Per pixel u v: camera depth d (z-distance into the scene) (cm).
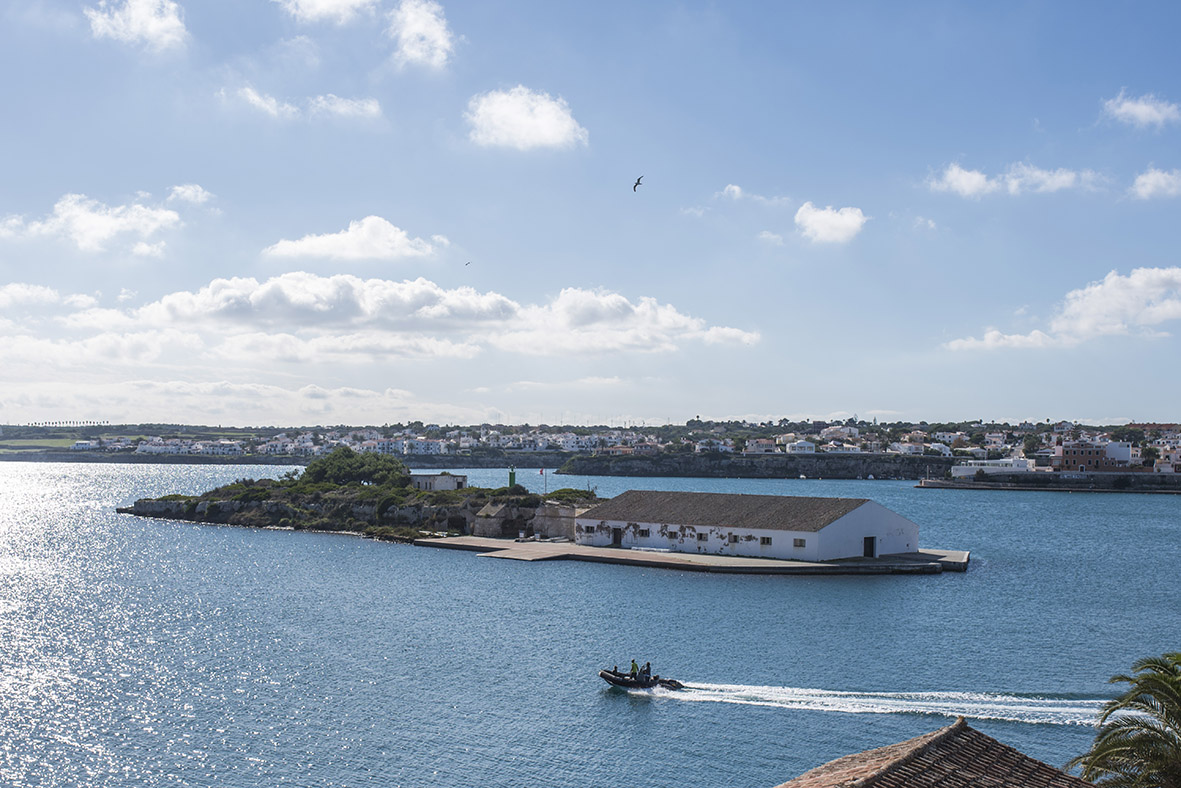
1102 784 3181
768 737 5025
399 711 5462
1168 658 3409
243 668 6388
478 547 12762
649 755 4766
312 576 10425
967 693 5784
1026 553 13475
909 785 2464
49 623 7844
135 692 5853
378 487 17312
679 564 10844
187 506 18562
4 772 4600
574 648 6919
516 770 4578
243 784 4434
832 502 11575
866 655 6706
